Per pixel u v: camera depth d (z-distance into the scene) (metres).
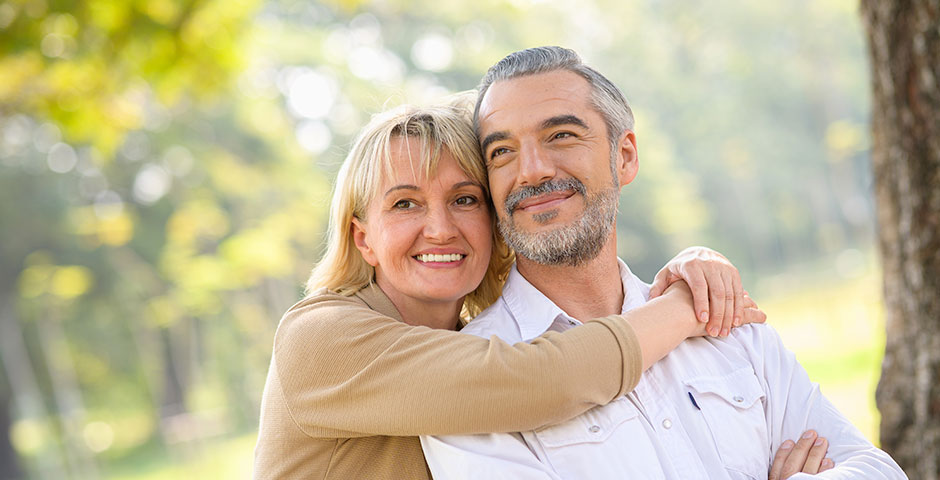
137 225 28.81
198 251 27.06
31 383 27.73
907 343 2.80
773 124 51.28
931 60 2.63
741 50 50.94
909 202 2.74
